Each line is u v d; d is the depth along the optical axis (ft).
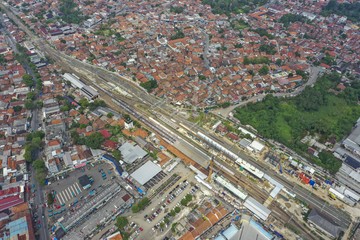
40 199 559.38
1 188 567.18
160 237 510.99
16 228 495.41
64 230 502.79
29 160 618.03
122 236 503.61
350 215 568.00
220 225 535.60
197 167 634.84
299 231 534.37
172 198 574.15
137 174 608.60
